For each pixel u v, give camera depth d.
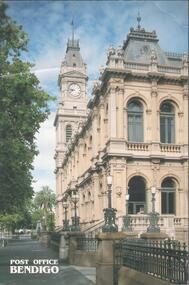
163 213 37.56
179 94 39.09
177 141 38.62
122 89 38.50
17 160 26.25
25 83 19.98
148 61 41.44
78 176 56.25
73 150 64.19
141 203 37.62
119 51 38.88
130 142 38.00
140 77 39.03
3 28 17.58
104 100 41.31
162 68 39.41
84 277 18.38
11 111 20.94
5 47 18.94
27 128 22.91
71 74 92.56
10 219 65.06
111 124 37.91
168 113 39.53
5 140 22.31
